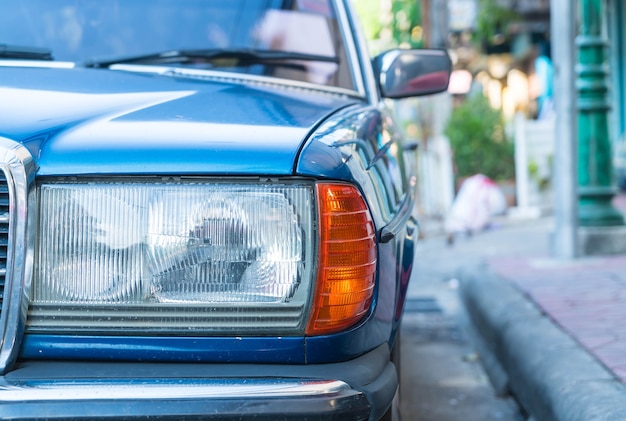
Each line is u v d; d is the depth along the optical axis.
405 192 2.33
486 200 8.68
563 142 5.64
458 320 5.21
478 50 15.78
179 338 1.70
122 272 1.70
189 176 1.71
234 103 2.11
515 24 16.16
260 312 1.70
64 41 2.69
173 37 2.76
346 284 1.73
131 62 2.62
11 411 1.57
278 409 1.59
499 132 11.48
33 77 2.21
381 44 15.02
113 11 2.79
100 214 1.71
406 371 4.13
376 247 1.82
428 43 10.78
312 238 1.72
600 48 5.99
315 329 1.71
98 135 1.77
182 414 1.58
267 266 1.71
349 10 3.04
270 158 1.73
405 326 5.07
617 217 5.99
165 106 2.00
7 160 1.68
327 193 1.73
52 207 1.70
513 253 7.17
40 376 1.63
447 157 10.36
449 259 7.43
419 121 10.70
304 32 2.88
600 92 5.96
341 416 1.62
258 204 1.71
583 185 6.01
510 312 4.15
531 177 10.66
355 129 2.10
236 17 2.83
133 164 1.71
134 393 1.58
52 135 1.77
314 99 2.43
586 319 3.81
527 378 3.32
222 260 1.70
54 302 1.70
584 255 5.83
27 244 1.68
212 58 2.71
